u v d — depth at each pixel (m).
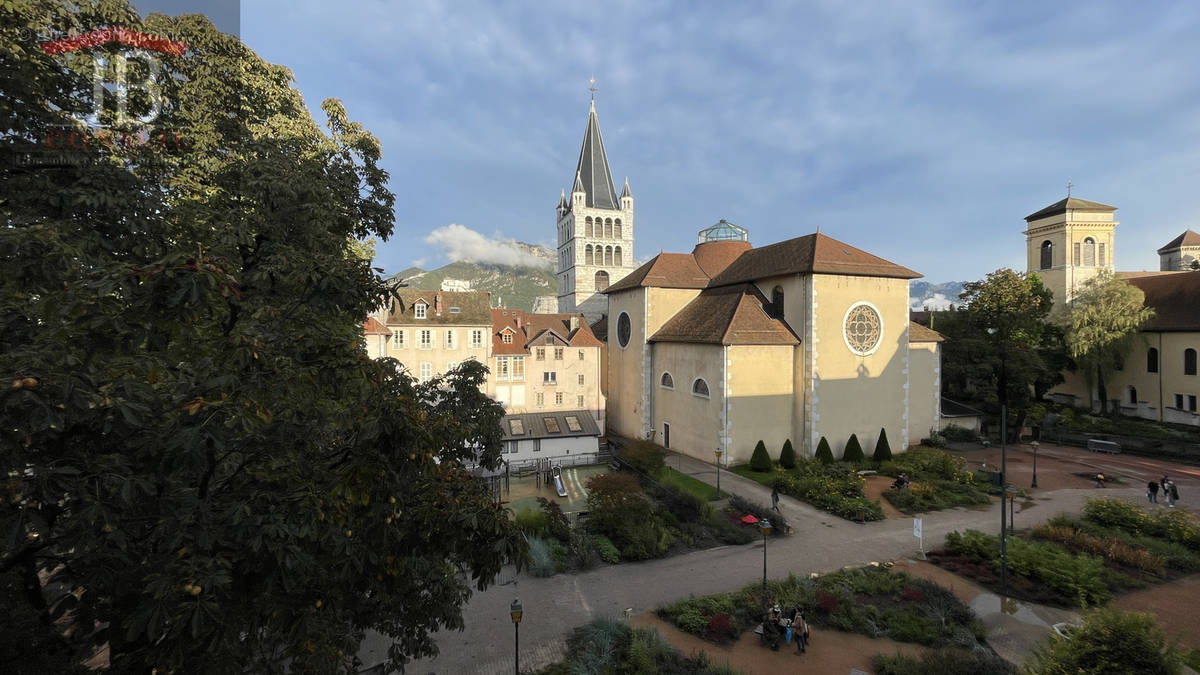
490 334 48.56
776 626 15.86
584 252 79.12
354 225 15.80
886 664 14.30
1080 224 57.44
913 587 18.56
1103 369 48.31
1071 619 17.19
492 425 12.45
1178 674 10.67
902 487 29.34
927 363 41.50
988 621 17.00
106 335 5.95
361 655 14.37
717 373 35.25
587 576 20.30
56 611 6.52
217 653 5.57
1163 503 28.31
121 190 9.55
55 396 4.87
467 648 15.42
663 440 42.16
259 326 7.11
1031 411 46.06
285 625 6.46
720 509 27.09
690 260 48.22
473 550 7.28
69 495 5.48
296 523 5.94
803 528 25.16
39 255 6.33
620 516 23.33
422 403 11.27
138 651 5.64
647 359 44.00
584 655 14.52
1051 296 51.00
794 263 36.84
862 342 36.31
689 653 15.11
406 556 8.10
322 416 7.83
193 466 5.59
